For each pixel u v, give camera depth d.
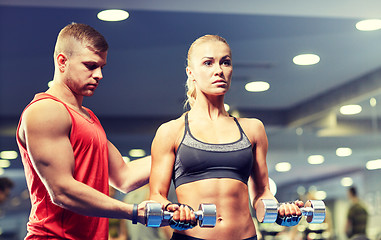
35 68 5.21
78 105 1.94
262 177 1.98
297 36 4.64
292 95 5.77
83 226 1.82
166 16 4.21
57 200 1.72
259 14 4.22
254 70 5.25
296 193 5.93
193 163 1.83
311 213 1.83
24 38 4.48
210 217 1.65
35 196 1.83
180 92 5.88
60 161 1.74
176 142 1.90
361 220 5.72
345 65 5.26
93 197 1.71
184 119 1.94
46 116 1.76
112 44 4.68
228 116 1.98
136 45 4.69
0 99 6.09
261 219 1.83
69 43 1.87
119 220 4.23
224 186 1.83
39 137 1.73
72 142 1.83
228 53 1.91
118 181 2.20
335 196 5.86
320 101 5.81
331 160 5.94
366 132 5.81
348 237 5.67
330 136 5.93
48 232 1.78
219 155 1.84
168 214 1.64
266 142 2.01
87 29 1.90
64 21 4.23
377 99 5.56
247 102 5.89
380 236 5.72
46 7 3.97
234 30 4.51
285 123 5.95
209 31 4.52
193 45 1.95
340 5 4.20
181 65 5.17
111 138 6.61
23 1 3.88
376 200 5.88
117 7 4.02
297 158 6.00
